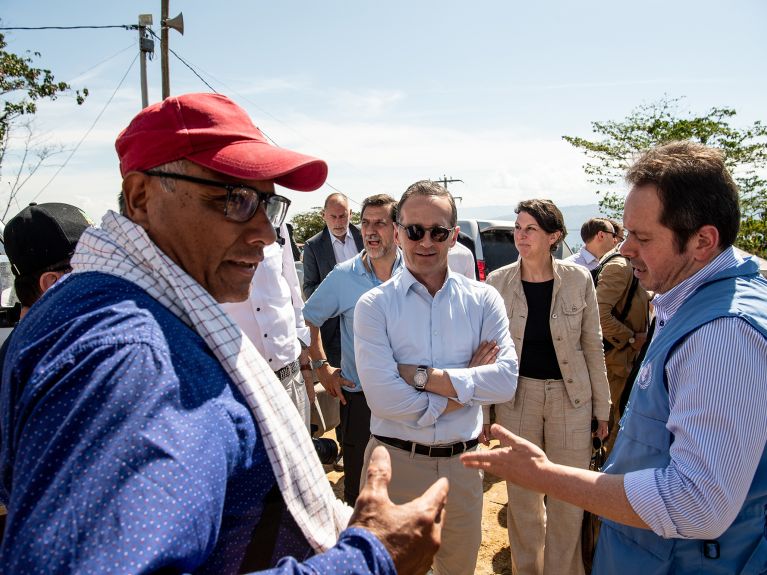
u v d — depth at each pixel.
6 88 17.77
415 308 2.37
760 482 1.38
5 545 0.68
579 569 2.96
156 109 1.06
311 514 1.06
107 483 0.68
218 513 0.78
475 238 7.76
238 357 0.99
